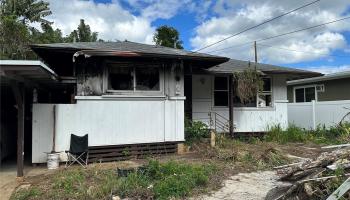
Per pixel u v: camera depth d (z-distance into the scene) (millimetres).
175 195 6176
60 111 9805
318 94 19250
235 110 14336
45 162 9578
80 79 10172
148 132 10844
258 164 8891
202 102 14047
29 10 24656
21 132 8336
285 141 13438
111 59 10406
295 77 15727
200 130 12422
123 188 6477
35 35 24750
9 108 11789
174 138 11188
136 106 10719
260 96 14836
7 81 8328
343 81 17562
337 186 4648
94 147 10102
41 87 12195
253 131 14547
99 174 7762
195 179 6910
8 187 7297
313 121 16719
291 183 5777
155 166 7465
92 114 10156
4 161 10773
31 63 7070
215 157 9789
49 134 9664
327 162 5348
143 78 10898
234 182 7250
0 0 23906
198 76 14031
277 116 15023
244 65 15523
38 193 6527
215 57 11164
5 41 20781
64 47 9766
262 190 6621
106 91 10383
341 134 12688
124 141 10508
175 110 11250
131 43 13539
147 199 6133
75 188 6699
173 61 11195
